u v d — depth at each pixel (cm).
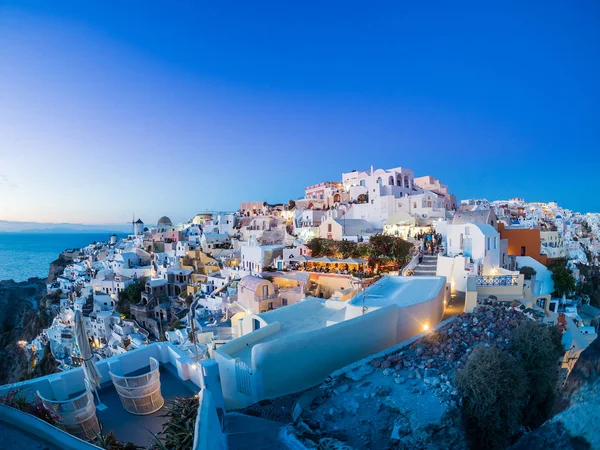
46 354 6303
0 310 11131
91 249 13275
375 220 6531
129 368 1192
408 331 1694
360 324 1523
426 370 1242
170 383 1142
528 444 390
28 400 892
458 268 2717
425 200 6116
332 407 1098
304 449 901
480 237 2959
